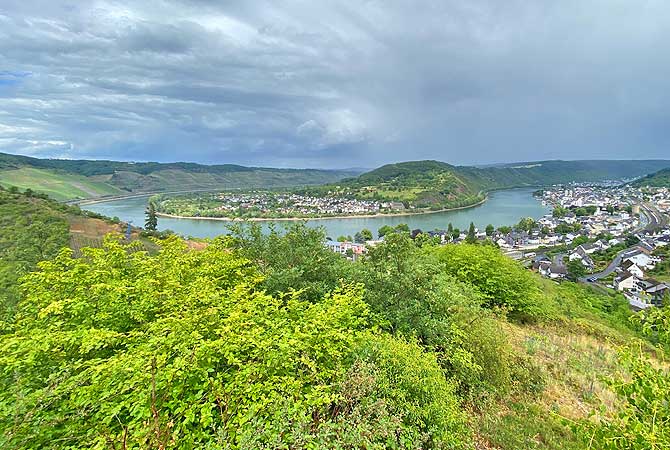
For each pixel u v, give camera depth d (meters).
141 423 4.07
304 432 4.12
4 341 5.36
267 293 9.41
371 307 8.38
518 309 15.02
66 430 4.05
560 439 6.76
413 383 5.44
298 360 5.36
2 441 3.53
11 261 26.31
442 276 10.64
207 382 4.66
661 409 3.38
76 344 5.47
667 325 4.12
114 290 6.92
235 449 3.77
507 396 7.95
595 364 10.73
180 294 7.24
